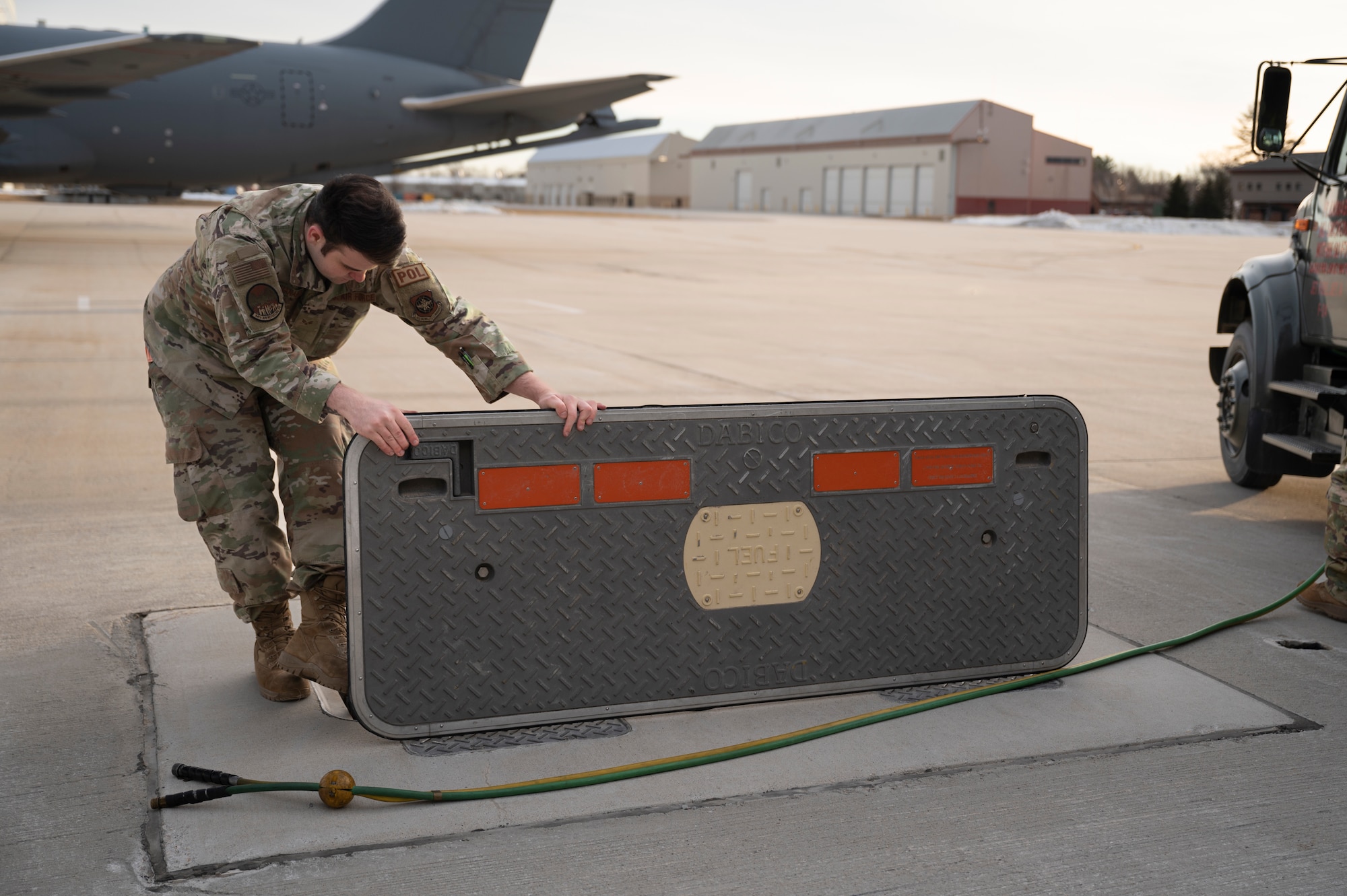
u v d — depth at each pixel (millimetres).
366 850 2240
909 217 72250
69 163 24016
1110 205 90812
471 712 2730
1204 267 26141
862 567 2984
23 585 3875
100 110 23938
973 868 2191
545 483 2703
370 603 2617
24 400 7277
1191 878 2162
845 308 15336
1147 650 3402
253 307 2541
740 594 2891
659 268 22484
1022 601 3139
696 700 2896
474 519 2664
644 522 2789
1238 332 5605
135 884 2105
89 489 5184
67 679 3090
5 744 2695
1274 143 4645
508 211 64812
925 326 13289
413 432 2547
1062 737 2803
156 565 4125
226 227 2562
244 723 2836
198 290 2684
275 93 26125
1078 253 30984
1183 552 4531
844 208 79438
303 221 2578
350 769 2586
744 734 2803
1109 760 2678
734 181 89500
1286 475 5770
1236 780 2580
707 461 2822
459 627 2689
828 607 2971
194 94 24938
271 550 2893
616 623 2803
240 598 2912
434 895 2078
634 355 10094
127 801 2428
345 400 2543
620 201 103062
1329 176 4762
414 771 2584
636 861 2209
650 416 2764
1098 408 8016
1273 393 5141
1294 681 3203
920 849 2264
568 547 2738
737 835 2312
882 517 2982
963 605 3088
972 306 16141
